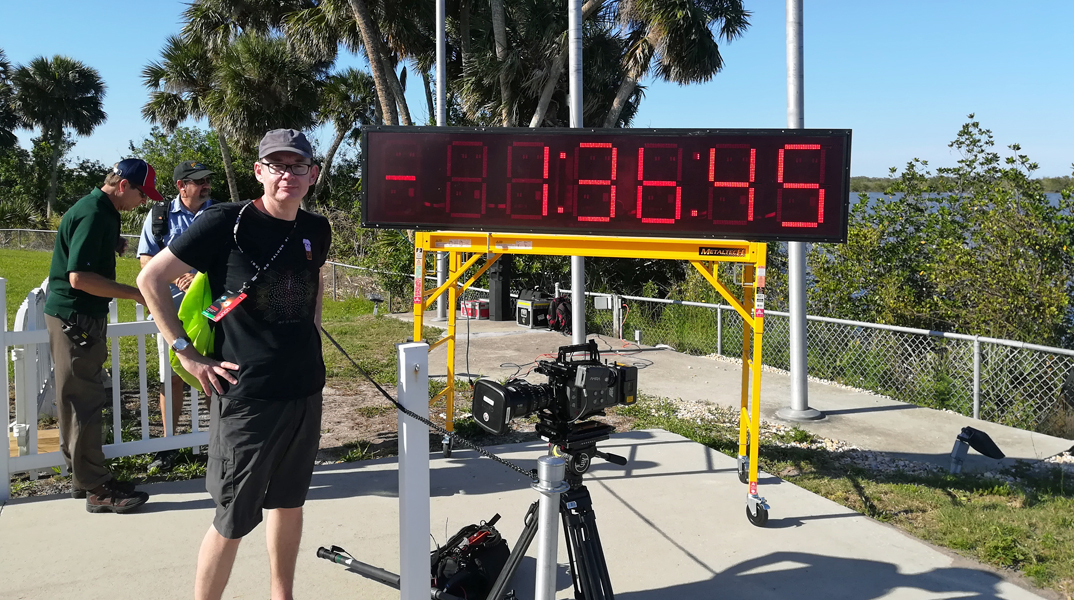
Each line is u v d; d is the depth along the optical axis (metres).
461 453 5.32
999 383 7.07
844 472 5.16
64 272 3.79
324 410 6.66
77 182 44.75
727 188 3.98
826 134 3.87
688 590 3.36
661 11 15.85
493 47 18.17
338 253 22.14
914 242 9.23
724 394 7.48
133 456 5.03
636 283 15.30
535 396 2.77
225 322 2.55
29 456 4.37
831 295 9.45
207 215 2.51
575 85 7.59
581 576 2.73
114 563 3.45
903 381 7.79
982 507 4.38
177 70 25.94
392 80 19.11
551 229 4.18
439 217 4.26
